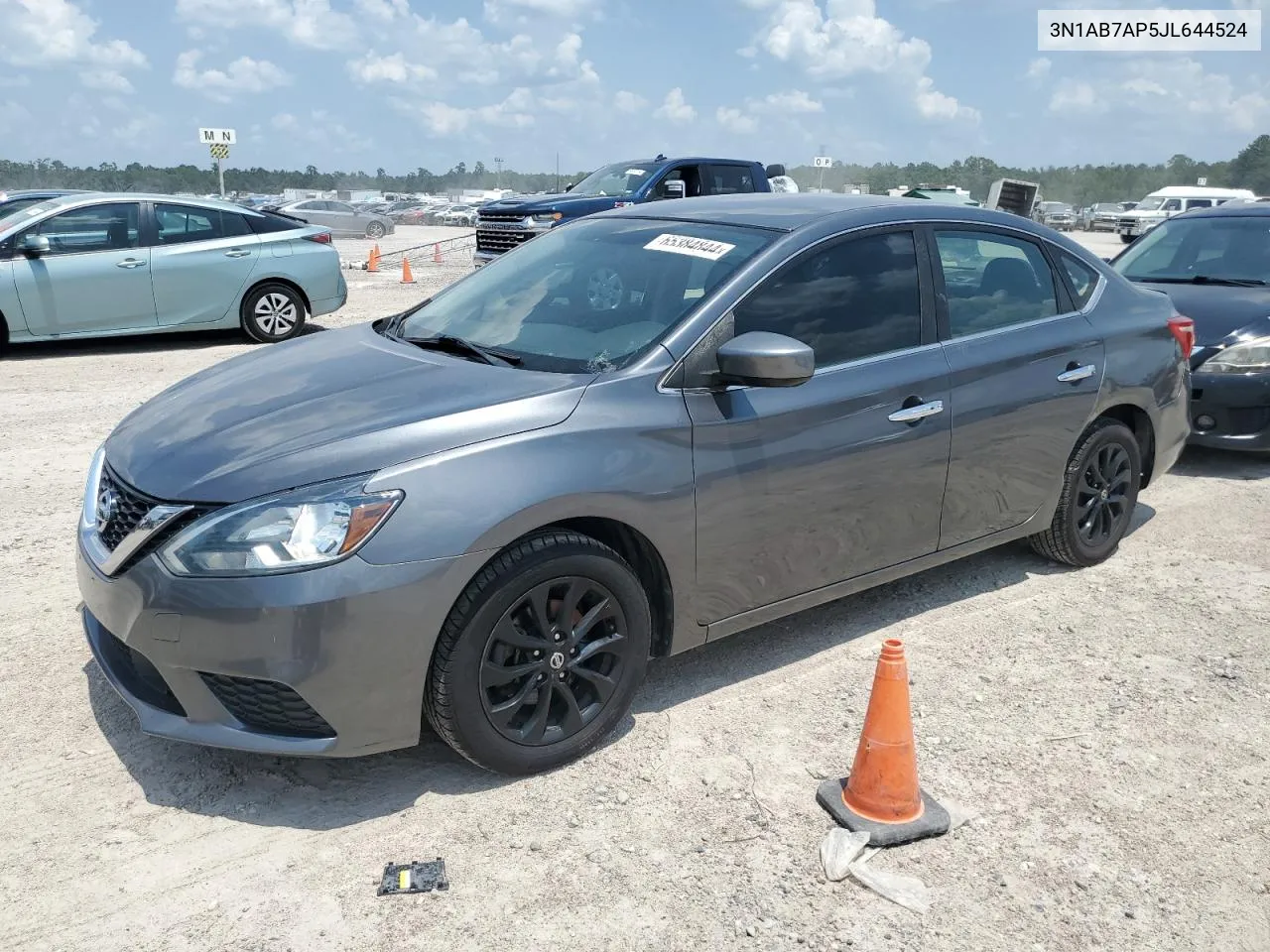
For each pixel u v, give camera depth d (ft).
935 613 14.98
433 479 9.61
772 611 12.44
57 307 33.71
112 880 9.02
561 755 10.69
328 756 9.57
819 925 8.62
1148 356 16.34
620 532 11.09
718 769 10.85
